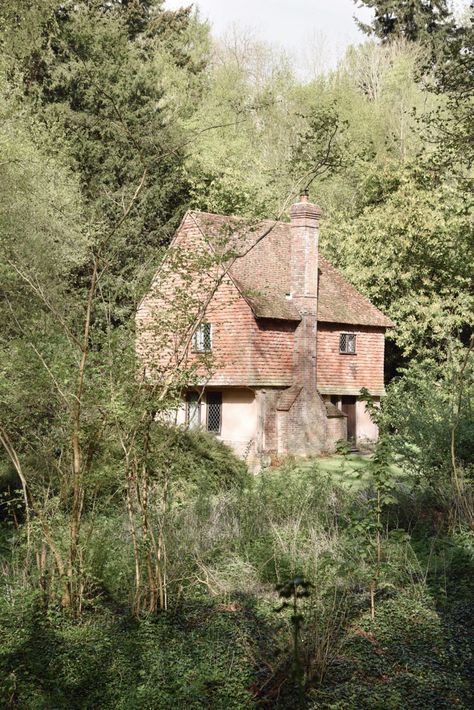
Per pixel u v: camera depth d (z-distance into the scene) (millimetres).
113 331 9656
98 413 9484
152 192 34031
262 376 32125
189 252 9945
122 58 39375
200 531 12484
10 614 8883
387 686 7793
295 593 7496
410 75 47625
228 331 32250
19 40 32656
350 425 36656
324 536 12430
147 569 9703
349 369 36312
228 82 48000
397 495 14961
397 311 38844
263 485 14945
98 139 35688
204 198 38625
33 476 10797
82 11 40875
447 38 50438
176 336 10062
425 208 37469
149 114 37062
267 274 33719
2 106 29344
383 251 38344
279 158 43625
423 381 19438
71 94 36469
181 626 9344
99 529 11148
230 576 11047
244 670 8016
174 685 7590
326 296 36344
